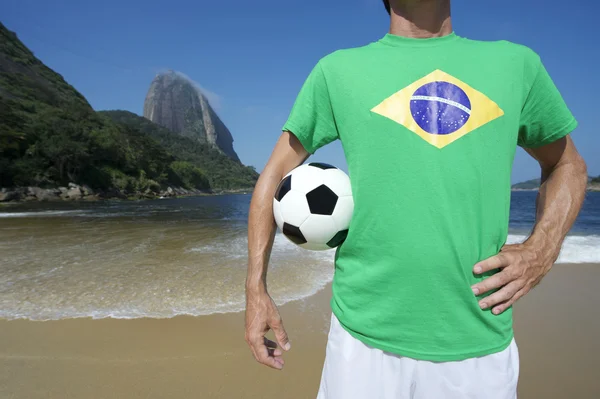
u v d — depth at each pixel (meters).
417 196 1.16
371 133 1.22
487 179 1.16
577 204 1.33
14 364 3.32
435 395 1.21
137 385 3.00
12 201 48.88
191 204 43.00
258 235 1.48
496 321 1.19
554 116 1.30
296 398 2.85
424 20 1.39
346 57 1.35
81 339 3.83
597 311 4.80
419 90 1.20
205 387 2.97
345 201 1.47
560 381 3.11
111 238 11.39
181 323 4.25
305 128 1.44
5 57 111.81
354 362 1.31
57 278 6.21
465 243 1.15
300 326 4.21
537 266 1.23
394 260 1.18
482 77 1.20
